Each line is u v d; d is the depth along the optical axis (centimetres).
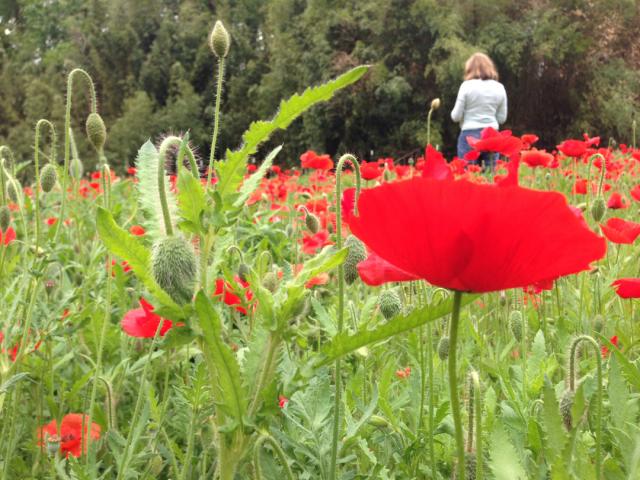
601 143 3042
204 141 3784
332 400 195
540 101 3120
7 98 4206
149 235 154
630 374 165
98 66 4234
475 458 155
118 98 4275
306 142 3225
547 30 2955
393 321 130
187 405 216
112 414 230
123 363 240
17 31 5109
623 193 674
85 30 4388
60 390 276
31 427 274
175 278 137
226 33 168
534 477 141
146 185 158
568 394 160
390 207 99
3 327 246
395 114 3162
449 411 198
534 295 322
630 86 3003
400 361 310
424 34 3102
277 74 3550
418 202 97
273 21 3728
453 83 3002
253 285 138
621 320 311
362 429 203
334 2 3359
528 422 175
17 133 3641
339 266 173
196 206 141
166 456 209
